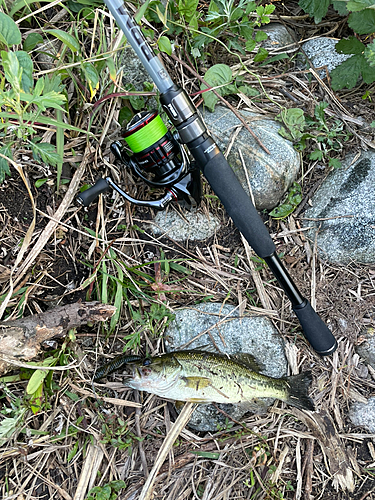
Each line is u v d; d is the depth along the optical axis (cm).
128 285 43
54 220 40
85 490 39
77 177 41
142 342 44
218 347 44
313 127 49
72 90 41
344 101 50
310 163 49
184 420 42
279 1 52
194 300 46
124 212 44
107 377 42
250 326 45
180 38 46
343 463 45
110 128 43
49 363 38
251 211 39
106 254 42
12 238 39
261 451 44
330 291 48
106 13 38
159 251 46
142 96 44
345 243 47
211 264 46
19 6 37
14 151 38
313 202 49
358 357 47
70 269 41
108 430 40
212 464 43
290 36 52
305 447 45
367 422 46
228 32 48
